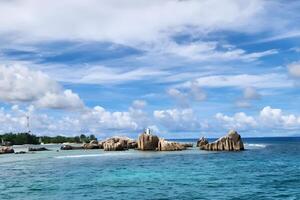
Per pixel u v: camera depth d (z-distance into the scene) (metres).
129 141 140.62
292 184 47.59
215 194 41.06
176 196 40.03
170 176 56.53
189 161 82.69
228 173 60.06
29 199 39.44
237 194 41.00
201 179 52.91
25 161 89.81
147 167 70.25
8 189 46.47
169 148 123.62
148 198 39.09
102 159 90.50
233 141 120.06
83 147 157.00
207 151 118.56
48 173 62.78
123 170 65.38
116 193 42.09
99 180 52.66
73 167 72.00
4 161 91.50
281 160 84.81
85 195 41.16
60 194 42.03
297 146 172.00
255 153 109.69
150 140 127.38
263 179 52.50
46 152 134.50
